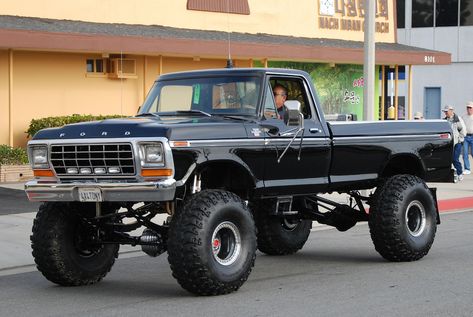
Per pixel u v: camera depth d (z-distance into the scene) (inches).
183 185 360.5
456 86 1916.8
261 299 359.6
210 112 407.5
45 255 385.7
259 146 386.0
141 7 958.4
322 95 1156.5
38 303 361.7
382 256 450.9
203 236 352.5
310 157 412.8
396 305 346.0
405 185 442.9
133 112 954.1
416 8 1958.7
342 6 1182.9
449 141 474.0
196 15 1009.5
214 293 362.9
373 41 719.7
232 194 368.8
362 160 437.7
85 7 911.7
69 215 389.1
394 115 1261.1
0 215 608.4
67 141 366.0
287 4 1111.6
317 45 1054.4
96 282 407.2
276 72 410.0
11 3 859.4
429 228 453.7
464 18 1903.3
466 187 864.9
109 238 394.6
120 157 355.9
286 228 479.8
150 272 438.6
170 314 333.4
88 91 912.9
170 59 984.3
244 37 1015.6
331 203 460.1
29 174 810.2
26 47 796.6
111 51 849.5
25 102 861.2
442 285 387.5
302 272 427.2
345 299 358.9
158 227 387.5
